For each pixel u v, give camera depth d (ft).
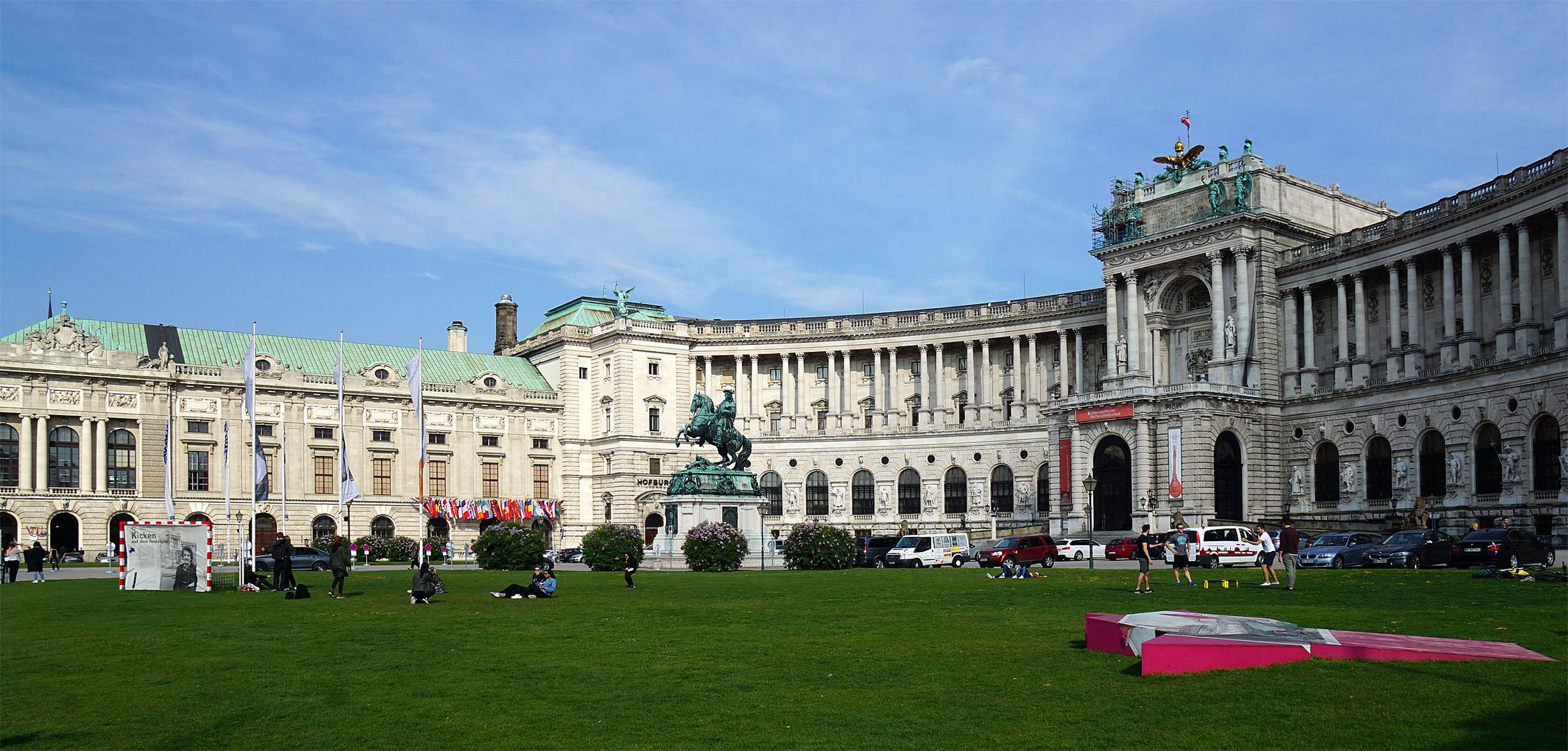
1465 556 210.18
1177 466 345.10
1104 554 300.61
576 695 85.76
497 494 460.96
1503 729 67.51
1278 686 79.82
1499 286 305.32
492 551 262.67
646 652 106.01
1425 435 316.40
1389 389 326.44
